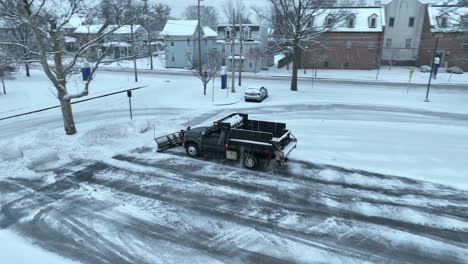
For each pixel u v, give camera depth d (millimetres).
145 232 9727
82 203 11320
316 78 46500
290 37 36406
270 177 13656
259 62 54781
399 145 18000
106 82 41281
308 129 20969
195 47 60438
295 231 9906
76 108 27719
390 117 24688
